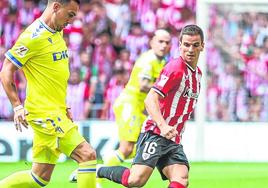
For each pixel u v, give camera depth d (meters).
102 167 18.17
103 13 46.72
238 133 40.72
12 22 45.38
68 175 30.67
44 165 17.38
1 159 38.50
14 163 37.28
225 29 43.97
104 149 39.12
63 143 17.00
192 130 40.06
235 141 40.72
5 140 38.59
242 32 44.12
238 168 35.84
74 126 17.17
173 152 17.11
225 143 40.69
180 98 16.81
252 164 38.72
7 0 45.66
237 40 44.03
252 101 43.50
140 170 17.16
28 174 17.52
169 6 47.78
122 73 43.84
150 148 17.11
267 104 43.50
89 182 16.95
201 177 30.75
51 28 16.98
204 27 41.91
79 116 41.78
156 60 25.72
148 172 17.16
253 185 27.88
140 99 26.09
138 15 47.22
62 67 17.19
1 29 44.91
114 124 39.28
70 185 26.42
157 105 16.44
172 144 17.16
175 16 47.66
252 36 44.19
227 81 43.50
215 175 31.77
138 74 25.94
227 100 43.34
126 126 25.89
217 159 40.53
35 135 17.30
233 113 43.34
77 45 44.66
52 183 27.08
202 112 39.91
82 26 45.59
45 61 16.95
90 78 42.69
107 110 42.09
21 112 16.81
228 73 43.62
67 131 16.95
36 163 17.42
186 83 16.70
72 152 17.00
